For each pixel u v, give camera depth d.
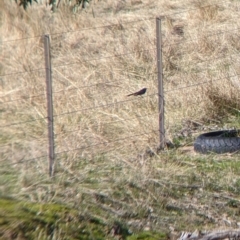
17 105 33.44
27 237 21.11
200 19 45.06
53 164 25.28
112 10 49.91
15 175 24.67
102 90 34.62
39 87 34.94
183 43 41.22
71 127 29.81
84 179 25.06
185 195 24.86
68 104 32.41
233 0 48.50
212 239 22.86
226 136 29.53
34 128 30.38
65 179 24.78
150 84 34.94
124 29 44.69
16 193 23.22
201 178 26.02
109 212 23.22
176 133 30.50
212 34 41.81
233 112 32.56
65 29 45.50
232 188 25.45
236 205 24.58
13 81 36.50
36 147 27.39
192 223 23.50
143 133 29.25
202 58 39.06
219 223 23.62
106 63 38.31
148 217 23.45
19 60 39.53
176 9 48.78
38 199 23.05
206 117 31.92
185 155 28.33
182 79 35.81
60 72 37.03
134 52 39.78
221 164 27.47
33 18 47.59
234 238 22.98
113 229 22.52
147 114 31.16
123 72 37.19
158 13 48.03
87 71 37.56
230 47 39.84
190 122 31.48
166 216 23.66
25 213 22.00
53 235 21.44
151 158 27.64
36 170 25.12
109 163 26.58
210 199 24.77
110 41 42.69
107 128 29.95
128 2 51.59
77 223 22.22
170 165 26.95
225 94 32.97
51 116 25.80
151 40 40.88
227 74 35.53
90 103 32.75
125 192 24.39
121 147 28.11
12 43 43.16
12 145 27.67
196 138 29.44
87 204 23.33
